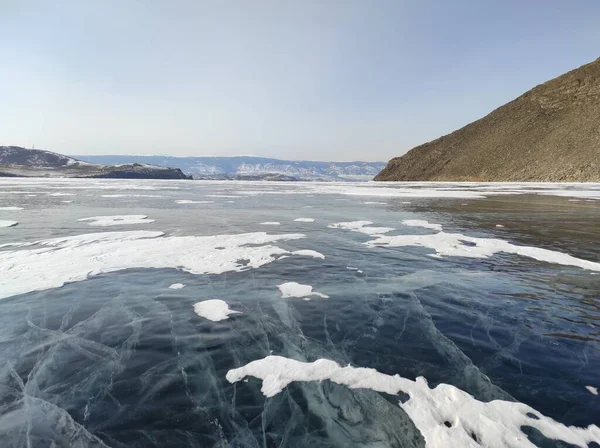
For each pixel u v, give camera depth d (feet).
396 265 29.66
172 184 217.15
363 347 16.40
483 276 26.71
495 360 15.25
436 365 14.90
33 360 15.30
